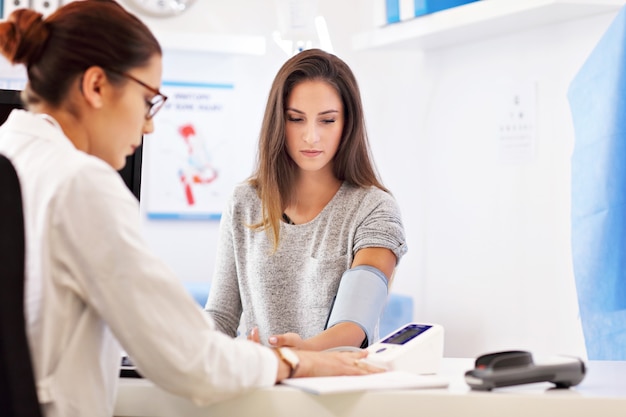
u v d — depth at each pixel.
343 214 1.98
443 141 4.02
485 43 3.78
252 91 4.54
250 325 2.05
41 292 1.12
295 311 1.99
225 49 4.32
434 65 4.06
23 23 1.21
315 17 4.19
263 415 1.23
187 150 4.46
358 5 4.56
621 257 2.78
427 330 1.53
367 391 1.22
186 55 4.46
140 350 1.12
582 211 3.02
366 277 1.75
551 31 3.46
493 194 3.74
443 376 1.46
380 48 4.07
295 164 2.04
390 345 1.51
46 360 1.13
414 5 3.73
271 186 2.00
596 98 2.93
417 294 4.17
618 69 2.77
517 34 3.62
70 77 1.21
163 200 4.44
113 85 1.22
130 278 1.11
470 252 3.87
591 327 2.94
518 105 3.61
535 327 3.53
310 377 1.32
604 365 1.65
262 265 2.00
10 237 1.04
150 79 1.26
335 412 1.22
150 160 4.44
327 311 1.94
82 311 1.17
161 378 1.14
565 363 1.30
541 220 3.50
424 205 4.14
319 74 1.95
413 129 4.20
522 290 3.59
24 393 1.05
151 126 1.33
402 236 1.91
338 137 1.99
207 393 1.16
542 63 3.51
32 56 1.22
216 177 4.49
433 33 3.68
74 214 1.12
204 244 4.50
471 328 3.85
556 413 1.22
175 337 1.13
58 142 1.19
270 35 4.55
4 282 1.04
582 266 3.00
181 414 1.28
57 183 1.13
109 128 1.24
